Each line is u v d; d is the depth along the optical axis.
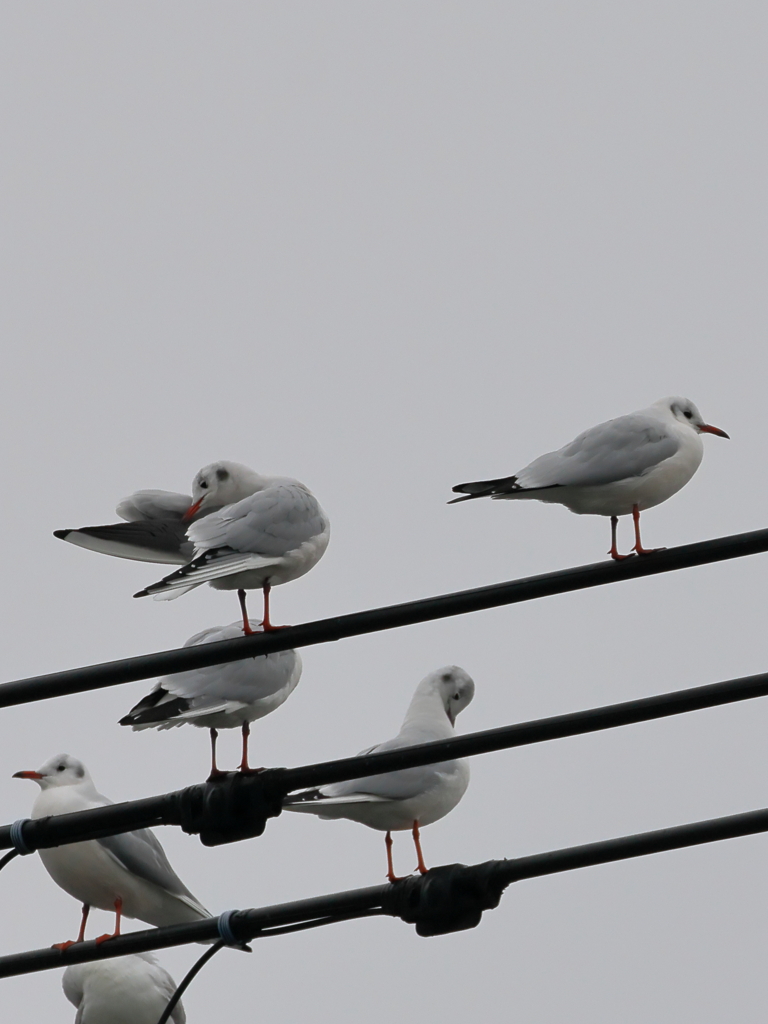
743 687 11.30
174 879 16.53
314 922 12.87
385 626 11.68
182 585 13.65
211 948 12.98
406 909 12.66
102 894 16.70
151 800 12.54
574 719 11.52
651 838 12.02
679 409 15.15
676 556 11.41
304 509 14.34
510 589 11.55
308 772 12.30
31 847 12.63
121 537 16.00
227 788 12.35
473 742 11.69
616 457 14.37
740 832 11.71
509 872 12.54
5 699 11.85
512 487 14.48
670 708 11.38
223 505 15.62
